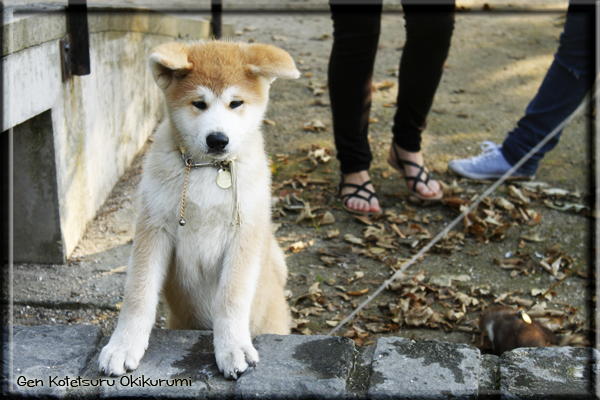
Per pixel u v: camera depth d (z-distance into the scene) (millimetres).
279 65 1618
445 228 2244
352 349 1580
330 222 2260
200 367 1545
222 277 1621
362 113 2238
